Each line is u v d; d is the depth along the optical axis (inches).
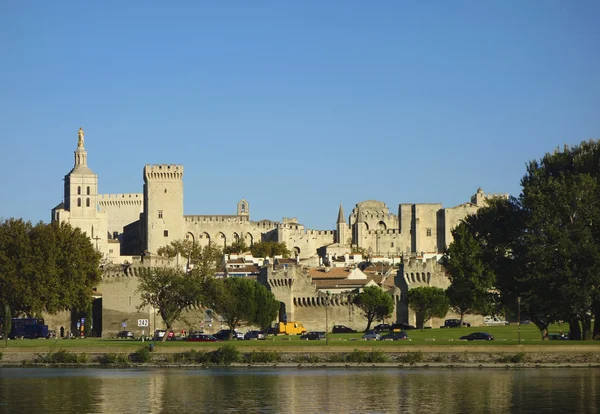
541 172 7450.8
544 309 6899.6
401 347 6840.6
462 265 7372.1
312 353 6865.2
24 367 6929.1
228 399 5605.3
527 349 6712.6
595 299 6727.4
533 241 6943.9
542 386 5885.8
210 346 7057.1
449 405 5413.4
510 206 7529.5
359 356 6796.3
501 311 7313.0
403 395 5674.2
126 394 5782.5
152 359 6953.7
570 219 6993.1
